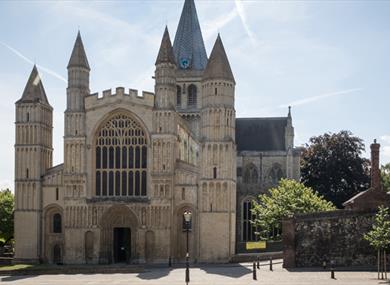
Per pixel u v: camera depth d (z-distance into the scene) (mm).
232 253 84938
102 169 88500
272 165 124312
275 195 95688
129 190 87875
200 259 84188
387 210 68938
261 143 126562
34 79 92375
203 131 85875
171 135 86562
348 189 123000
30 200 89500
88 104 89125
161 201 85812
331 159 124062
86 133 88812
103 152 88750
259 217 100562
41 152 90375
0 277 66812
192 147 111375
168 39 89375
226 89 85812
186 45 123875
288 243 72250
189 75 122188
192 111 120500
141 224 86062
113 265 81750
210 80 85812
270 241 95188
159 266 79938
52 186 89688
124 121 88750
